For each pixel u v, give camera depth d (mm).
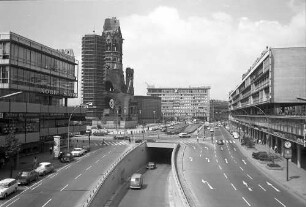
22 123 67750
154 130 165625
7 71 65250
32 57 72500
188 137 125812
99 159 71812
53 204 38750
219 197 43438
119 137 117875
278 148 81438
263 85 94500
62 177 53344
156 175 75438
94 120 196625
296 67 82688
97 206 42719
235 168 65500
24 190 44938
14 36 65438
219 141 102062
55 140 70562
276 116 71812
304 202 40969
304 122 49656
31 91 73000
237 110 185500
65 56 88562
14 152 51844
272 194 45000
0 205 38000
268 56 85188
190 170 63375
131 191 57594
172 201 50281
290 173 58562
